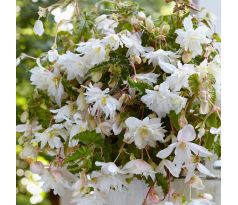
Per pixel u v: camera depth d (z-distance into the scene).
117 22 1.26
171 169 1.09
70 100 1.22
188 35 1.15
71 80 1.22
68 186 1.20
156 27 1.22
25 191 2.89
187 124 1.10
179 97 1.09
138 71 1.19
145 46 1.22
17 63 1.29
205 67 1.13
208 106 1.10
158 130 1.10
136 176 1.15
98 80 1.17
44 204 2.87
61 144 1.19
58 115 1.18
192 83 1.10
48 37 2.71
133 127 1.10
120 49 1.20
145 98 1.10
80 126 1.16
